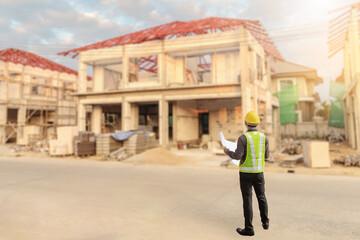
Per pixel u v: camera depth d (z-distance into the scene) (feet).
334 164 34.06
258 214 15.03
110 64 76.02
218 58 64.44
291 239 11.27
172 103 74.08
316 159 31.27
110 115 98.63
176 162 40.14
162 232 12.20
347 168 31.19
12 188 22.76
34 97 97.76
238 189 22.12
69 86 116.37
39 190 21.93
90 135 49.52
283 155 46.55
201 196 19.67
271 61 102.37
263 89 67.10
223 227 12.87
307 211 15.58
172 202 17.93
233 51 62.80
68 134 49.98
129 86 69.77
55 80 107.45
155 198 19.10
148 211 15.78
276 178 27.12
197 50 67.00
